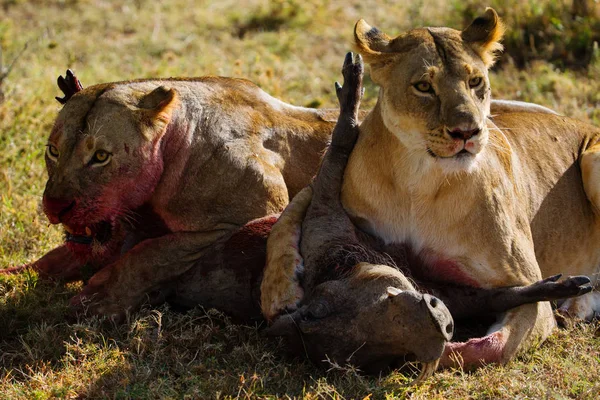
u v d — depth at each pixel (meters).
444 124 8.36
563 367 8.42
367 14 21.36
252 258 9.44
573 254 10.32
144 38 20.30
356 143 9.32
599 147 10.62
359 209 9.18
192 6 22.66
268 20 21.34
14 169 13.17
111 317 9.41
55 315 9.47
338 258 8.63
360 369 8.12
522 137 10.30
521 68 17.98
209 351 8.72
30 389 8.07
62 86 10.56
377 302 7.79
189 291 9.67
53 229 11.61
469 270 8.95
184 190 10.04
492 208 8.92
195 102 10.23
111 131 9.52
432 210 8.88
